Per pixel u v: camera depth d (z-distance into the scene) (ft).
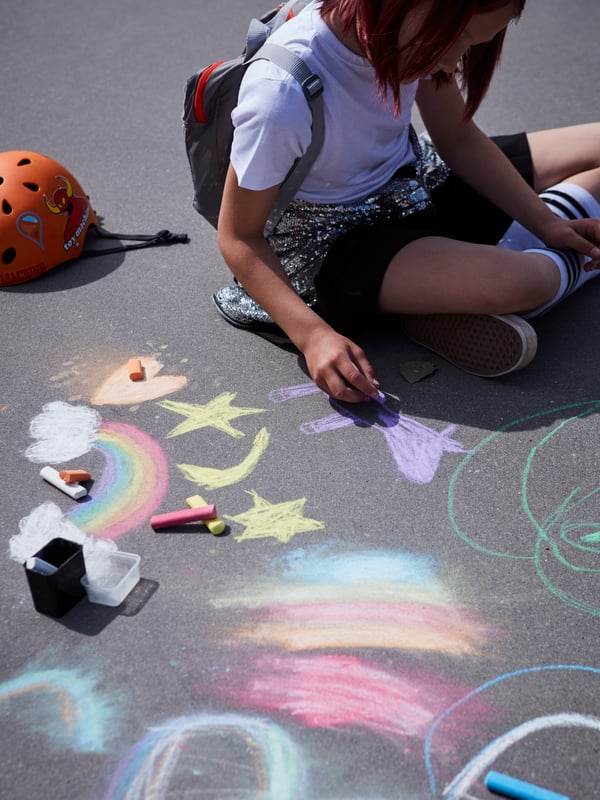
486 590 6.24
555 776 5.14
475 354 8.09
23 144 12.97
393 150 8.21
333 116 7.44
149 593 6.30
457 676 5.68
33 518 6.96
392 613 6.10
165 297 9.59
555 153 9.39
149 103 14.01
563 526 6.71
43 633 6.05
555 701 5.52
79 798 5.12
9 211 9.56
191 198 11.53
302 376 8.35
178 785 5.16
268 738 5.37
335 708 5.52
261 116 7.13
